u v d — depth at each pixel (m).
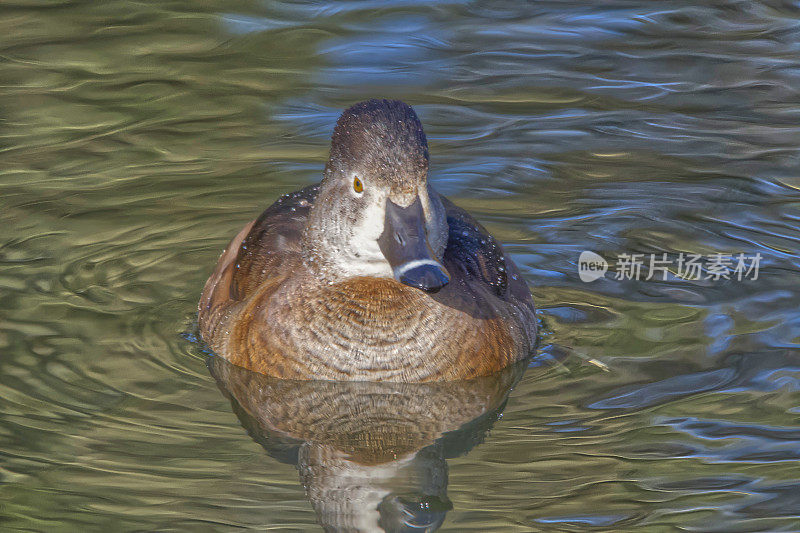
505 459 8.43
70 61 15.83
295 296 9.41
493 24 17.38
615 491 7.97
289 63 15.99
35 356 9.73
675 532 7.49
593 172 13.24
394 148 8.62
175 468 8.26
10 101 14.62
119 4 17.89
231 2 18.11
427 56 16.22
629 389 9.35
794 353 9.81
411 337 9.26
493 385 9.43
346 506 7.84
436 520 7.66
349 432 8.83
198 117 14.48
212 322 10.06
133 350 9.94
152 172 13.14
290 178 13.07
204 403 9.16
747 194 12.70
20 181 12.81
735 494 7.89
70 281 11.03
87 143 13.73
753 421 8.80
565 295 11.02
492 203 12.66
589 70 15.74
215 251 11.70
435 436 8.78
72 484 8.01
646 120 14.34
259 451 8.54
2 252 11.44
